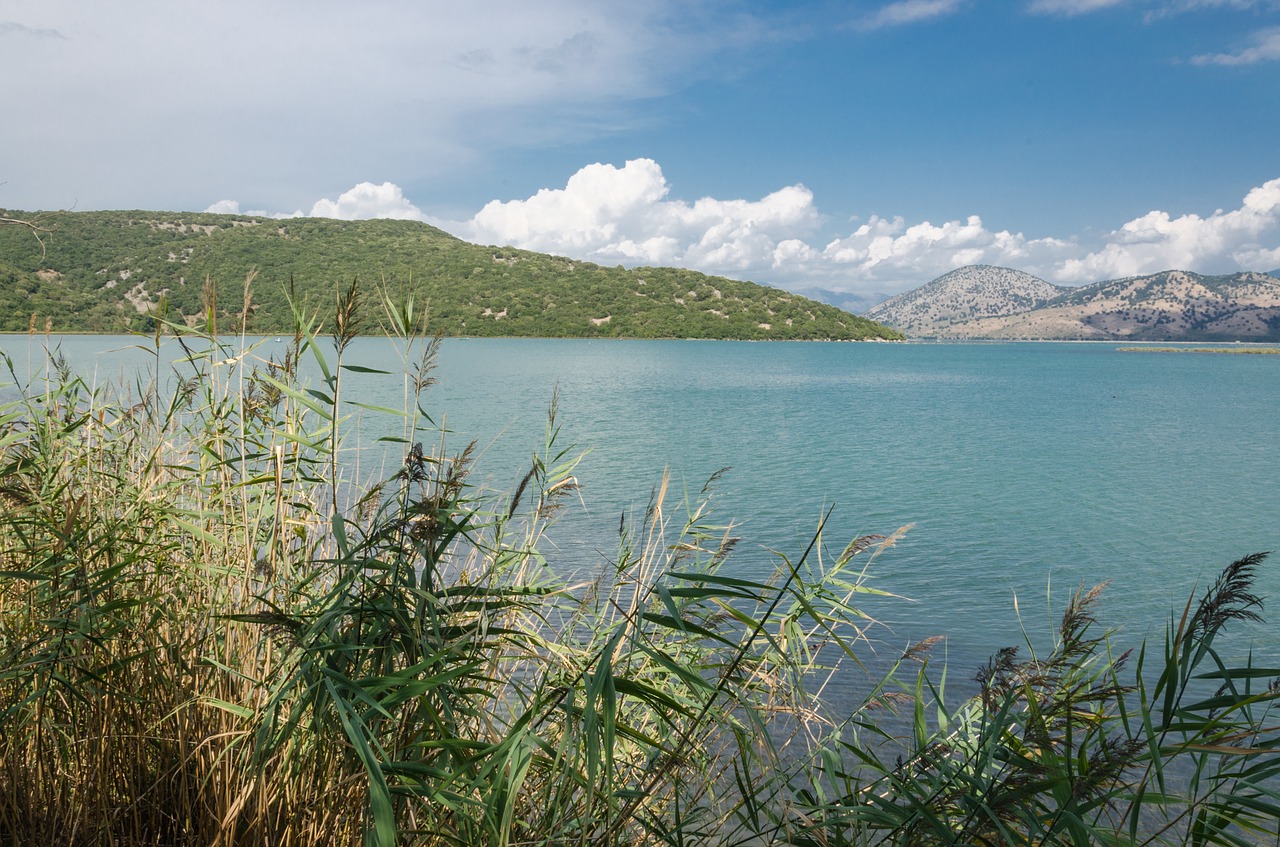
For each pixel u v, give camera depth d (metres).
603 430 35.75
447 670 2.71
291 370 3.61
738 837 3.38
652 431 35.75
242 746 2.93
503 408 43.19
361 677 2.78
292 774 2.85
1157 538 17.06
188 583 3.77
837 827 2.87
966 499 21.34
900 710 6.60
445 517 2.96
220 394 3.88
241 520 3.81
